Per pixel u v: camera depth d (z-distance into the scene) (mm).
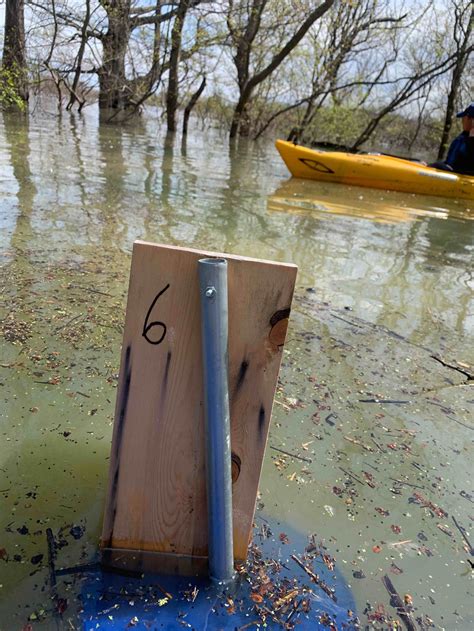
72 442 1739
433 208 6891
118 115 14836
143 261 1144
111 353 2312
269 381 1213
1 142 7676
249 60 13234
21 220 4027
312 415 2059
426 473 1815
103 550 1332
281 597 1291
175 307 1169
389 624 1270
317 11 11141
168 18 12719
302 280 3529
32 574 1267
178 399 1229
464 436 2047
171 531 1319
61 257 3363
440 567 1442
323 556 1428
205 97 16188
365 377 2395
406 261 4254
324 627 1239
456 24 12945
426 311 3264
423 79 14469
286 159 8047
